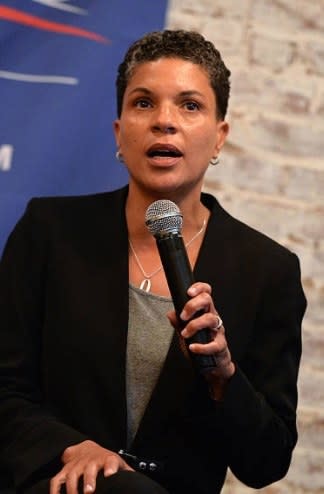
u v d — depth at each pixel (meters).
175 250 4.34
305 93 7.46
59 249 5.00
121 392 4.73
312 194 7.42
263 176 7.35
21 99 6.70
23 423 4.66
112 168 6.74
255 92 7.39
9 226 6.59
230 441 4.68
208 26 7.35
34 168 6.66
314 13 7.53
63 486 4.23
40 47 6.76
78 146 6.71
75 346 4.79
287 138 7.41
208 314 4.21
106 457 4.27
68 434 4.55
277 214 7.35
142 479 4.11
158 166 4.79
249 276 4.96
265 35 7.43
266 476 4.88
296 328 5.04
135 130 4.84
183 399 4.70
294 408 4.97
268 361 4.94
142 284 4.88
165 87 4.84
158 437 4.71
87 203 5.18
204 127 4.86
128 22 6.88
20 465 4.50
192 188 4.93
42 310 5.00
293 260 5.09
